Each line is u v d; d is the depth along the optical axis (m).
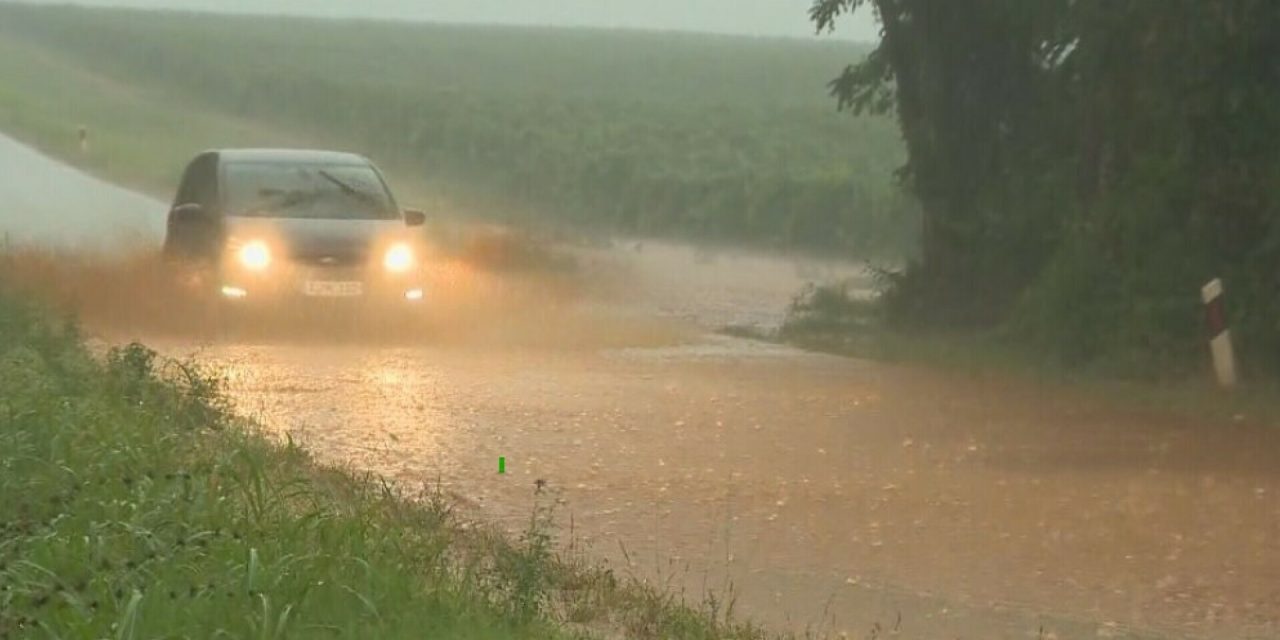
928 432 37.09
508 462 33.12
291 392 40.50
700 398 41.44
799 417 38.91
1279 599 24.23
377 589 20.39
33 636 18.05
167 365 38.56
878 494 30.81
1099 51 48.81
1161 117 46.88
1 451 25.41
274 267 51.59
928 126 58.50
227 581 19.59
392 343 50.69
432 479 31.31
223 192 54.44
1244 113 45.75
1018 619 23.25
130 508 22.55
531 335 53.31
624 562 25.92
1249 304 45.12
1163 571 25.70
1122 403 41.31
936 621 23.17
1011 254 56.31
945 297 58.12
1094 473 32.78
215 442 30.12
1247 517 29.05
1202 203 46.44
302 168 56.06
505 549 23.98
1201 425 38.25
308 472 29.64
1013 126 58.28
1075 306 48.72
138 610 18.20
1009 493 30.94
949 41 57.62
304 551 21.20
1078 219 50.56
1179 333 46.00
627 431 36.66
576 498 30.17
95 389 32.69
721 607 23.67
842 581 25.14
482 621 20.41
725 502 30.11
